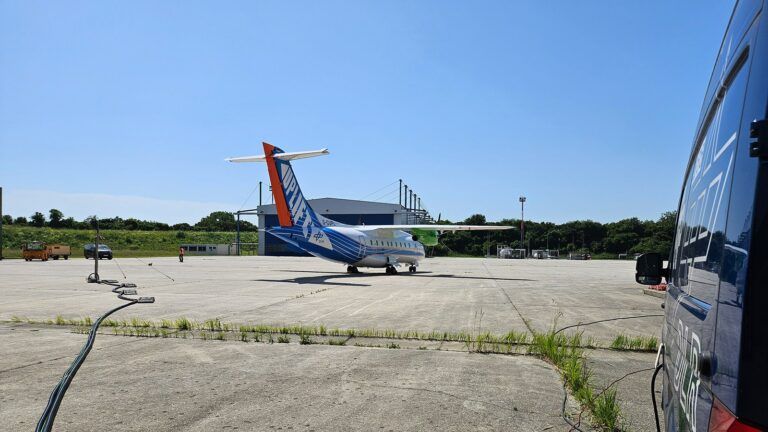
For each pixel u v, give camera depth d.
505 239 109.06
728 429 1.77
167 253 82.44
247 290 20.66
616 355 9.14
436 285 24.12
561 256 102.81
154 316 13.24
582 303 17.28
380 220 80.06
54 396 6.33
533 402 6.36
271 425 5.46
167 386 6.90
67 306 15.00
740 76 2.19
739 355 1.75
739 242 1.84
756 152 1.76
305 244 26.95
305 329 11.34
